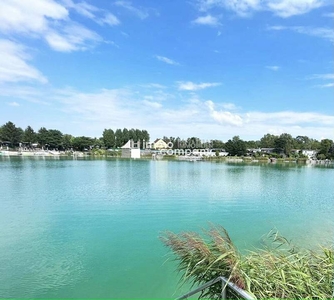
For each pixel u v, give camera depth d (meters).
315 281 3.04
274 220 15.01
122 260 9.02
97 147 122.06
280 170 54.59
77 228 12.83
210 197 21.69
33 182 28.69
